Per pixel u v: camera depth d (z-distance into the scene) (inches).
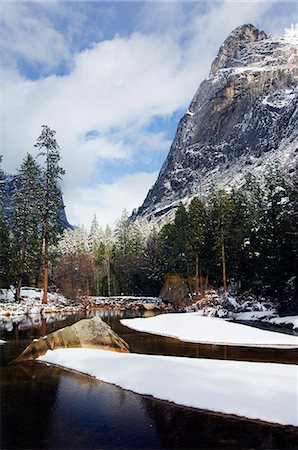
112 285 2874.0
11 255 1673.2
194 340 816.9
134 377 466.6
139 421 349.1
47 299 1764.3
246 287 1657.2
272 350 700.0
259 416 345.4
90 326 676.1
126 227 3171.8
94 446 302.2
